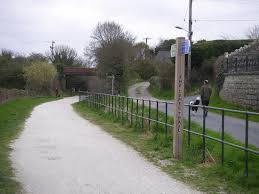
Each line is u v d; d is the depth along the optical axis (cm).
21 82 7419
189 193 781
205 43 5897
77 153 1225
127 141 1477
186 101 3684
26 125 2042
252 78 2708
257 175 835
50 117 2580
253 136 857
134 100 1992
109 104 2575
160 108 1559
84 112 3069
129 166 1038
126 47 5772
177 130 1127
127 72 5894
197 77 5500
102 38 7025
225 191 792
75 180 882
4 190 780
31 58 8525
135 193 782
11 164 1045
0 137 1559
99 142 1458
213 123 1054
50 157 1154
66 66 8988
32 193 774
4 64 7612
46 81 7325
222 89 3500
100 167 1023
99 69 5659
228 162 955
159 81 6059
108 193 780
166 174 945
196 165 1030
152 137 1504
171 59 6038
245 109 2708
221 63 3859
